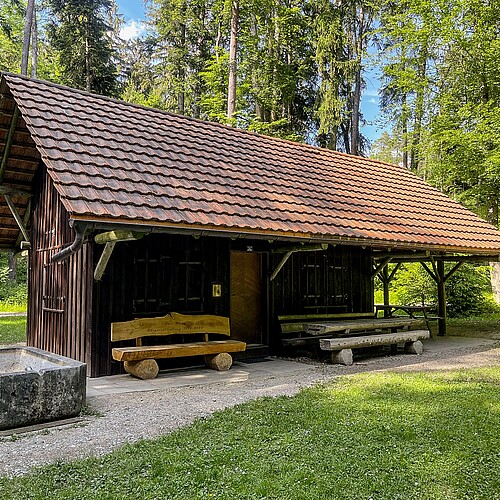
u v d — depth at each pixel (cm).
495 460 438
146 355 787
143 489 375
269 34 2689
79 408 582
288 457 441
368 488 381
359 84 2839
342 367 935
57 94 941
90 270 820
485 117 1939
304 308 1170
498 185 1975
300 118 2944
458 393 686
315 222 937
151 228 695
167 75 2962
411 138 2475
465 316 1873
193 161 952
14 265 2795
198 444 473
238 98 2672
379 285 2406
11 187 1091
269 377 834
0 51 2802
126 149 865
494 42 1961
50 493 369
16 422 534
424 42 2158
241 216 828
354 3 2756
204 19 2969
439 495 371
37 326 1053
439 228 1238
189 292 934
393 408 605
